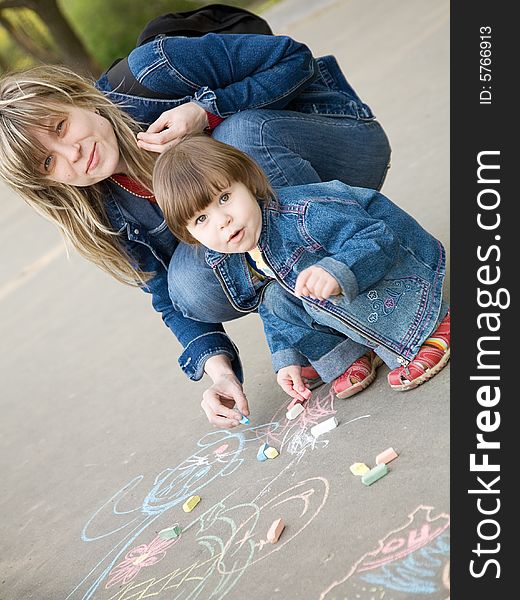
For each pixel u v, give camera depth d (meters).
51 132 2.80
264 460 2.92
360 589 2.14
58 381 4.81
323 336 2.94
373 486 2.46
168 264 3.28
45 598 2.83
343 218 2.67
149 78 3.07
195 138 2.67
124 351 4.79
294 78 3.21
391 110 6.20
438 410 2.63
